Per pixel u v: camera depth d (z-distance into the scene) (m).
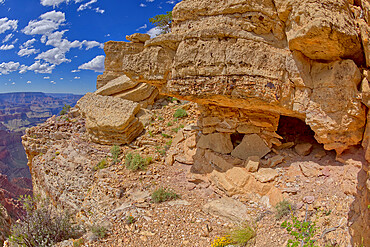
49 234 7.42
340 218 4.57
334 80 5.37
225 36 6.17
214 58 6.27
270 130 7.47
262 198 6.27
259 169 6.87
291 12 5.64
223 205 6.39
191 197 7.26
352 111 5.11
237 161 7.40
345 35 4.84
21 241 7.14
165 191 7.55
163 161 9.49
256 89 6.04
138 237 5.94
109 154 10.52
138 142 10.93
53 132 14.02
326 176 5.77
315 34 4.97
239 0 5.95
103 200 8.21
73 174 10.62
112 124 10.92
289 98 6.08
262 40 6.03
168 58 7.04
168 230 6.01
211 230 5.85
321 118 5.62
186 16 6.76
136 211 6.81
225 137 8.05
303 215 5.11
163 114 13.39
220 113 8.05
